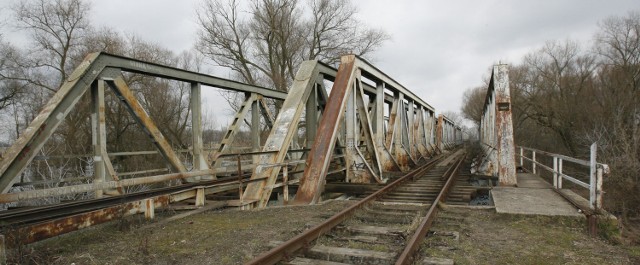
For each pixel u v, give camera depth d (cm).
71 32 2677
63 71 2630
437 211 852
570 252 591
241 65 3625
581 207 779
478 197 1259
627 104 2744
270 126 1670
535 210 796
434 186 1323
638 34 3497
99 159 952
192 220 802
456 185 1377
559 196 965
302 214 851
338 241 639
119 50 2877
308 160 1096
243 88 1450
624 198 1421
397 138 1916
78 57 2698
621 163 1692
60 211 822
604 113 2938
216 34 3425
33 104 2703
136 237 668
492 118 1622
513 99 4441
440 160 2744
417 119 2653
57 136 2508
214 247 611
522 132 4628
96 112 950
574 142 3384
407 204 961
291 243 555
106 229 714
